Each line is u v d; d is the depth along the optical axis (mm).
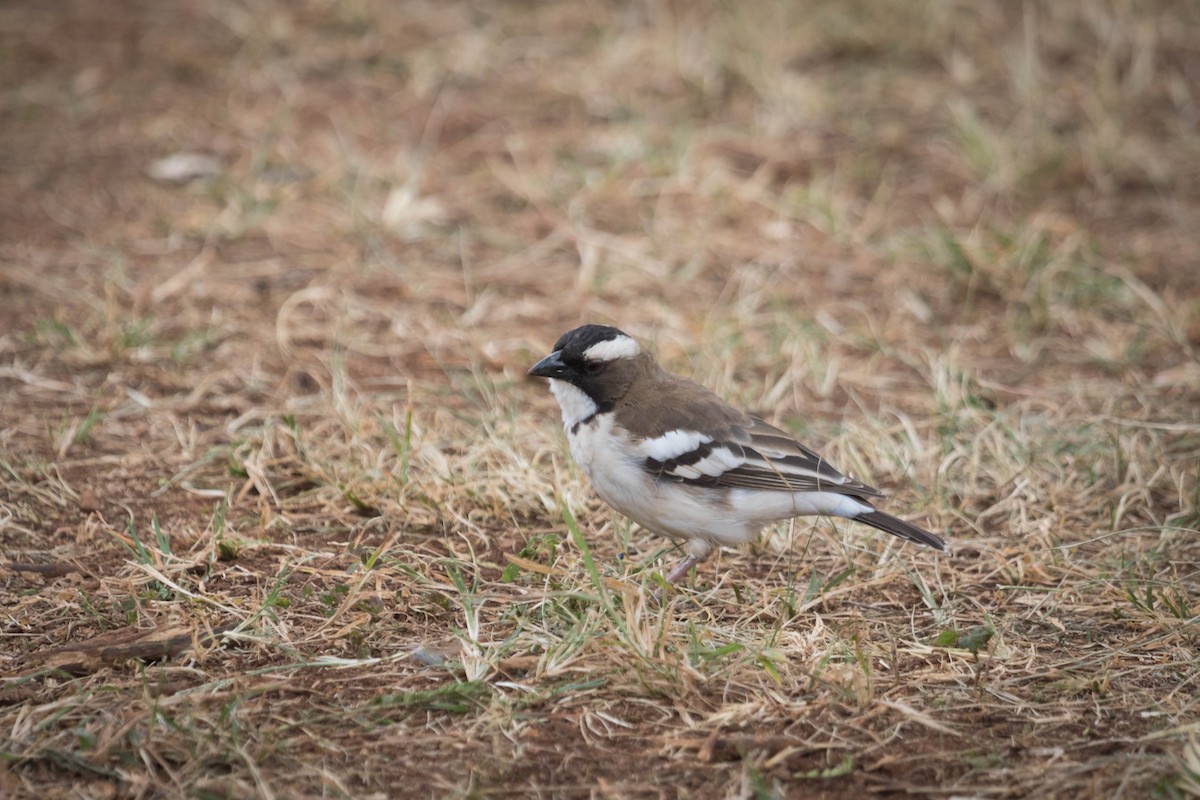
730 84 20500
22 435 11977
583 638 8742
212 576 9812
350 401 12867
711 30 21531
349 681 8523
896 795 7484
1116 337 14344
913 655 8984
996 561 10289
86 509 10820
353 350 14000
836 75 20891
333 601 9438
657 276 15773
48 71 20859
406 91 20469
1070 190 17859
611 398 10039
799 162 18359
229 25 22500
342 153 18500
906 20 21781
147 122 19375
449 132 19281
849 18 21797
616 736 8008
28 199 17172
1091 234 16609
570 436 10250
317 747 7820
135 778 7445
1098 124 18766
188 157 18297
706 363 13469
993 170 17953
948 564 10383
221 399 12859
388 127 19375
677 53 20875
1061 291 15273
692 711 8242
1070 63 21078
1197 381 13234
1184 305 14688
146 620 9117
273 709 8172
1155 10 22297
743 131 19234
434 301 15148
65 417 12109
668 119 19531
